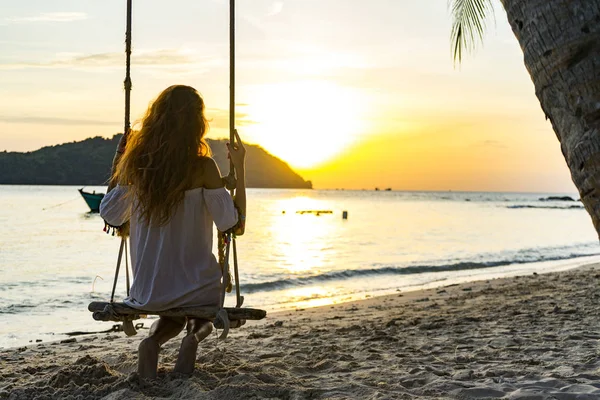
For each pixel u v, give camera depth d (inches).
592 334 227.0
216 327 132.2
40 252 896.3
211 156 147.9
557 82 78.3
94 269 699.4
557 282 463.8
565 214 3046.3
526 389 144.9
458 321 272.7
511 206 4468.5
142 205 138.0
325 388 145.3
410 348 207.9
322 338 234.1
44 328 358.6
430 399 138.9
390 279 644.7
